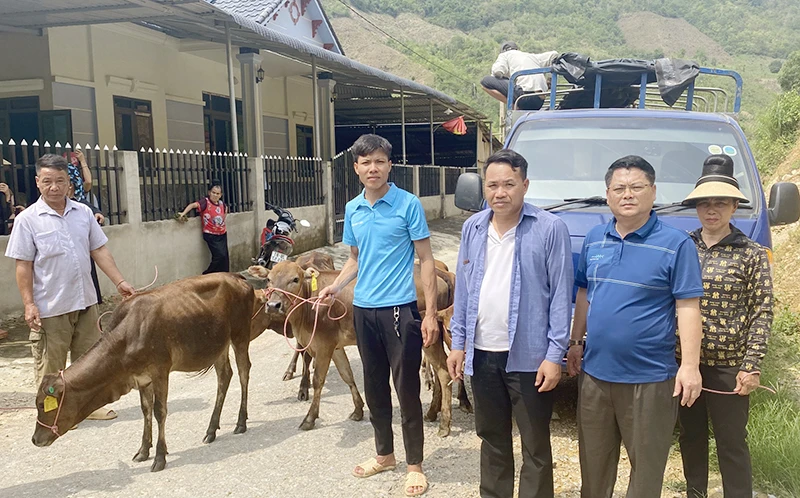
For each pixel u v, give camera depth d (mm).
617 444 3348
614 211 3160
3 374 6391
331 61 14711
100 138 12750
